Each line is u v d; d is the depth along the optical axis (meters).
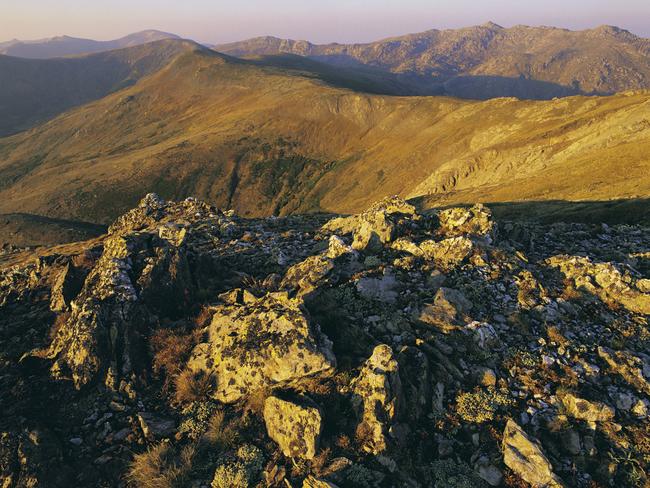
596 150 99.62
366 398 10.52
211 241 25.97
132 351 12.77
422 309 13.71
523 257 18.38
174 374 12.27
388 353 11.09
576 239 24.86
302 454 9.81
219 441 10.39
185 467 9.78
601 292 15.66
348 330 13.08
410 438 10.41
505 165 130.62
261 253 22.30
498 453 10.12
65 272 16.30
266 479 9.53
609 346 13.30
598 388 11.78
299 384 11.23
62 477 9.79
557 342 13.13
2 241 159.00
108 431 10.91
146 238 17.20
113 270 14.69
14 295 17.38
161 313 14.59
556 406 11.08
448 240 17.70
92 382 11.95
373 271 16.30
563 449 10.30
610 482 9.71
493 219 19.95
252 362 11.40
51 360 12.66
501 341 13.05
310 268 15.74
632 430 10.59
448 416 10.93
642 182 60.41
